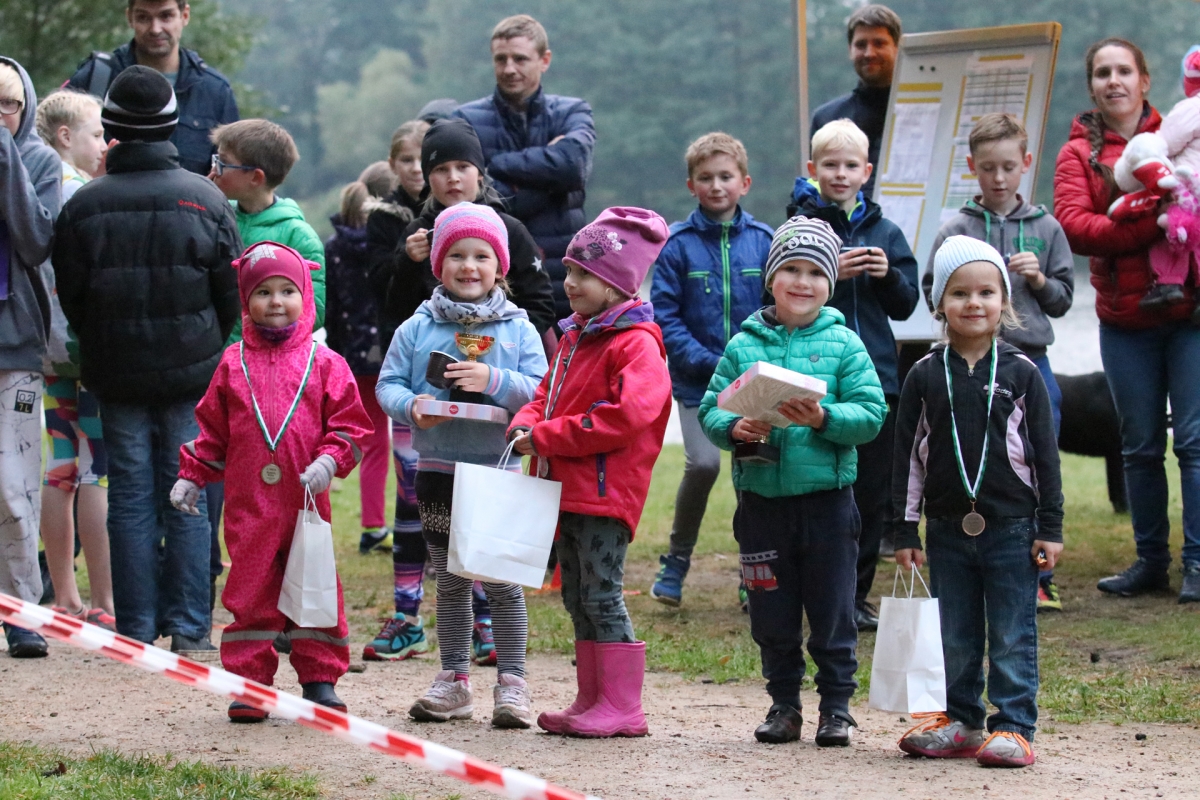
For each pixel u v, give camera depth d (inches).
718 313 358.0
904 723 265.0
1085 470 684.7
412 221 319.9
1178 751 238.5
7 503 287.9
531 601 387.2
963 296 234.8
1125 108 369.7
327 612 242.4
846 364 243.1
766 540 243.3
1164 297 351.6
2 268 284.7
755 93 2484.0
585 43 2561.5
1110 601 367.9
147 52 384.8
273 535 249.0
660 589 374.9
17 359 287.1
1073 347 1189.7
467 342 258.2
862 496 343.3
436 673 300.8
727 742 242.7
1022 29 378.3
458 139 307.6
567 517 244.5
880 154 396.8
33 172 295.0
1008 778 219.3
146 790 195.8
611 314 243.1
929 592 240.4
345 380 255.9
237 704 248.4
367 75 3467.0
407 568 320.2
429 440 257.4
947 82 389.1
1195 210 345.4
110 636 173.6
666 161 2527.1
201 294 296.2
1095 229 359.9
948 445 234.2
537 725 251.4
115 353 291.0
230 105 393.7
